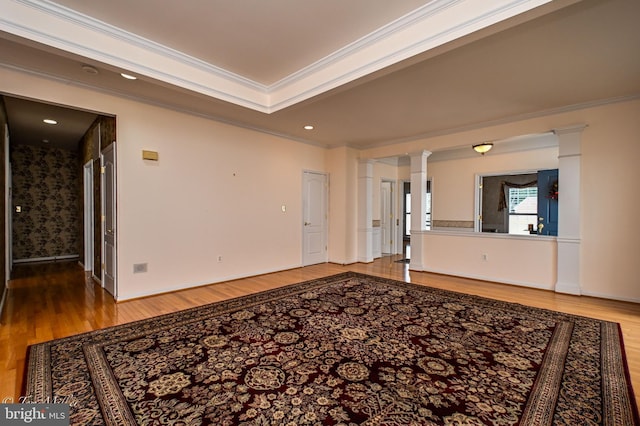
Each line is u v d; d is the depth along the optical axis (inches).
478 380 82.7
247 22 106.1
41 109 173.0
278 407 71.3
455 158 298.5
